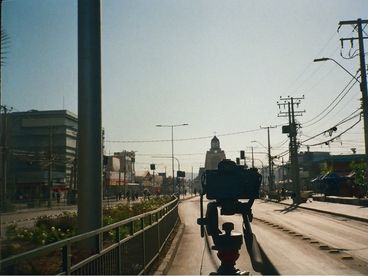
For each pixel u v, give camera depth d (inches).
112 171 4640.8
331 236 762.2
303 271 433.4
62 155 3762.3
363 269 444.8
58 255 312.5
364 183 2204.7
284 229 896.9
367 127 1262.3
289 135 2532.0
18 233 471.2
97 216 370.6
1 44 183.3
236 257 279.0
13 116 3998.5
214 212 274.2
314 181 3142.2
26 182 3255.4
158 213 561.6
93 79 378.0
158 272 427.5
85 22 380.5
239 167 274.4
